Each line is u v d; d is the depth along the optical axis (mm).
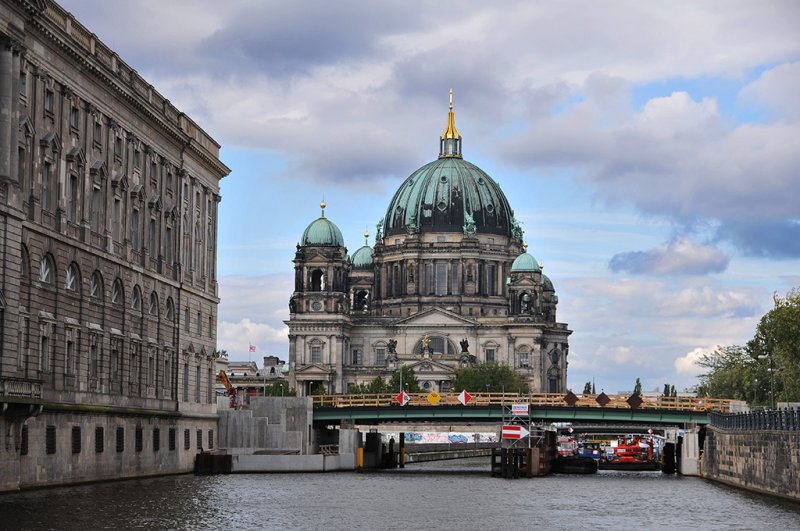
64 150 121375
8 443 105750
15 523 90375
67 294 122000
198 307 166875
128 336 138625
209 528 94000
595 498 131875
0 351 106125
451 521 104750
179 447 157250
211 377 172750
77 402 123875
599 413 192000
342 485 148000
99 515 97812
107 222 132625
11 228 106938
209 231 173375
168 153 154625
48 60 117250
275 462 175625
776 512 111375
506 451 176000
